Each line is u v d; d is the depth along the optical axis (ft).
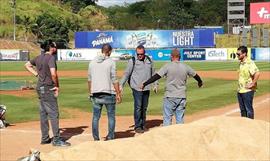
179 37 257.34
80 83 99.50
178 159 16.08
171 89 35.01
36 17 379.14
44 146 35.81
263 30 260.83
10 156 32.30
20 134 41.27
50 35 348.79
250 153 16.51
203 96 72.95
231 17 303.07
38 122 49.08
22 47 304.30
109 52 35.22
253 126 17.98
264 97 71.82
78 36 271.90
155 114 55.01
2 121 45.42
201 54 233.76
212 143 16.79
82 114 55.47
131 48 260.83
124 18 515.09
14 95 75.20
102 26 477.77
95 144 17.19
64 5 495.00
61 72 145.28
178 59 35.29
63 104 63.46
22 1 419.95
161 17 507.71
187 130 17.15
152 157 16.11
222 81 103.55
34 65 36.76
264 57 220.43
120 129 44.24
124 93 77.46
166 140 16.78
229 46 300.20
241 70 38.75
